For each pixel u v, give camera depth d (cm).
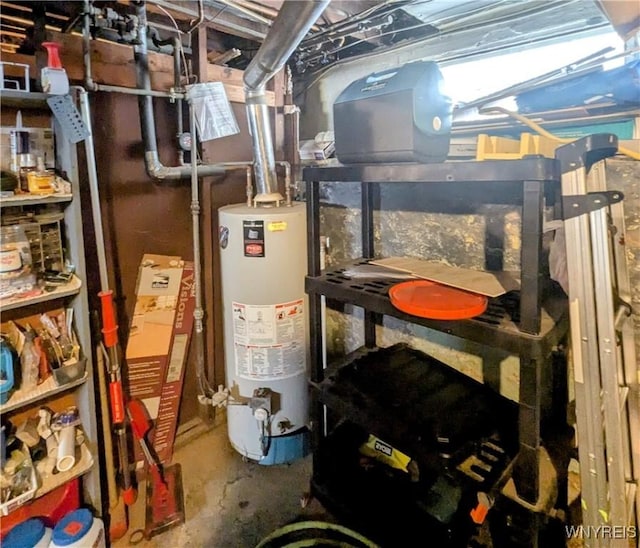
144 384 190
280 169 222
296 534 157
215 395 190
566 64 160
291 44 135
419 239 176
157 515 167
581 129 137
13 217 133
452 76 189
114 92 161
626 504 112
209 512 172
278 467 197
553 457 134
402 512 150
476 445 126
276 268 175
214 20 173
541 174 98
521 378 111
